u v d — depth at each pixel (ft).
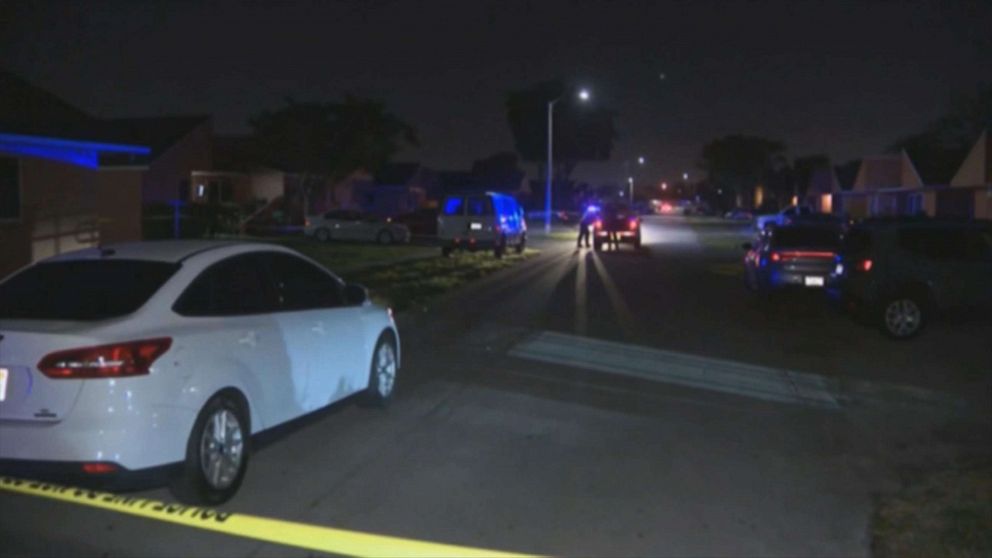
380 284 73.51
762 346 45.98
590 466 25.30
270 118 170.81
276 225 166.91
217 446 21.26
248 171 171.22
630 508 21.97
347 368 27.66
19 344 19.17
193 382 20.34
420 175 237.86
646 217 352.28
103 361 18.94
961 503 22.30
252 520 20.88
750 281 71.00
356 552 19.08
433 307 60.75
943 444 28.14
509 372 38.42
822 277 61.82
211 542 19.56
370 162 177.78
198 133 158.30
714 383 36.86
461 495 22.71
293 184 182.60
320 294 27.27
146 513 21.31
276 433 23.77
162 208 123.03
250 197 171.83
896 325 47.52
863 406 33.17
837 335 49.80
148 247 23.56
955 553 19.33
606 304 63.57
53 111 77.56
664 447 27.35
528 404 32.63
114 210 78.43
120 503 22.02
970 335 49.57
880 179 184.24
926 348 45.60
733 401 33.68
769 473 24.95
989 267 47.03
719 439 28.40
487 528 20.54
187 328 20.83
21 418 19.04
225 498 21.54
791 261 62.13
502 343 45.85
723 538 20.16
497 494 22.82
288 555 18.90
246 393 22.12
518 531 20.39
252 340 22.58
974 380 37.86
